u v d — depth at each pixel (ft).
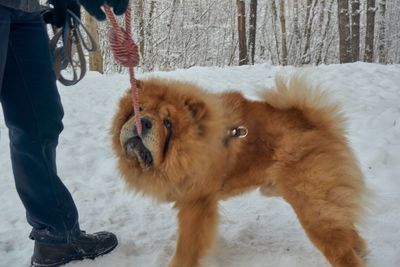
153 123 3.98
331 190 4.21
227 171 4.40
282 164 4.38
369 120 9.19
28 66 3.91
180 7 34.88
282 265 4.52
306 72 4.71
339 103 4.67
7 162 7.50
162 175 4.21
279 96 4.59
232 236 5.16
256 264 4.57
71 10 4.49
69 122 9.93
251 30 32.04
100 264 4.51
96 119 10.33
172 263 4.32
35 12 3.88
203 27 35.91
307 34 36.83
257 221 5.56
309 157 4.27
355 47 28.81
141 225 5.44
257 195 6.26
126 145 4.13
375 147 7.71
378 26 34.17
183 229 4.36
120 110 4.38
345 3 28.12
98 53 21.59
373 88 13.24
